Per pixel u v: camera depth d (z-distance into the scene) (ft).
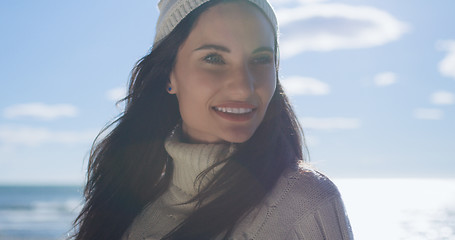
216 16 4.91
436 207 118.62
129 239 5.96
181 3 5.18
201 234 4.74
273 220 4.68
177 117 6.44
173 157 5.65
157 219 5.78
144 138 6.41
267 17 5.09
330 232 4.55
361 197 162.71
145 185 6.34
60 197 209.26
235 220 4.74
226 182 4.95
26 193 254.47
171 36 5.34
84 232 6.53
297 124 6.15
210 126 5.02
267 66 5.01
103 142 6.72
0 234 88.69
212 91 4.88
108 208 6.36
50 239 81.61
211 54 4.92
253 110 4.91
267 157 4.99
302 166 5.08
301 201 4.66
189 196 5.50
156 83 5.97
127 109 6.43
